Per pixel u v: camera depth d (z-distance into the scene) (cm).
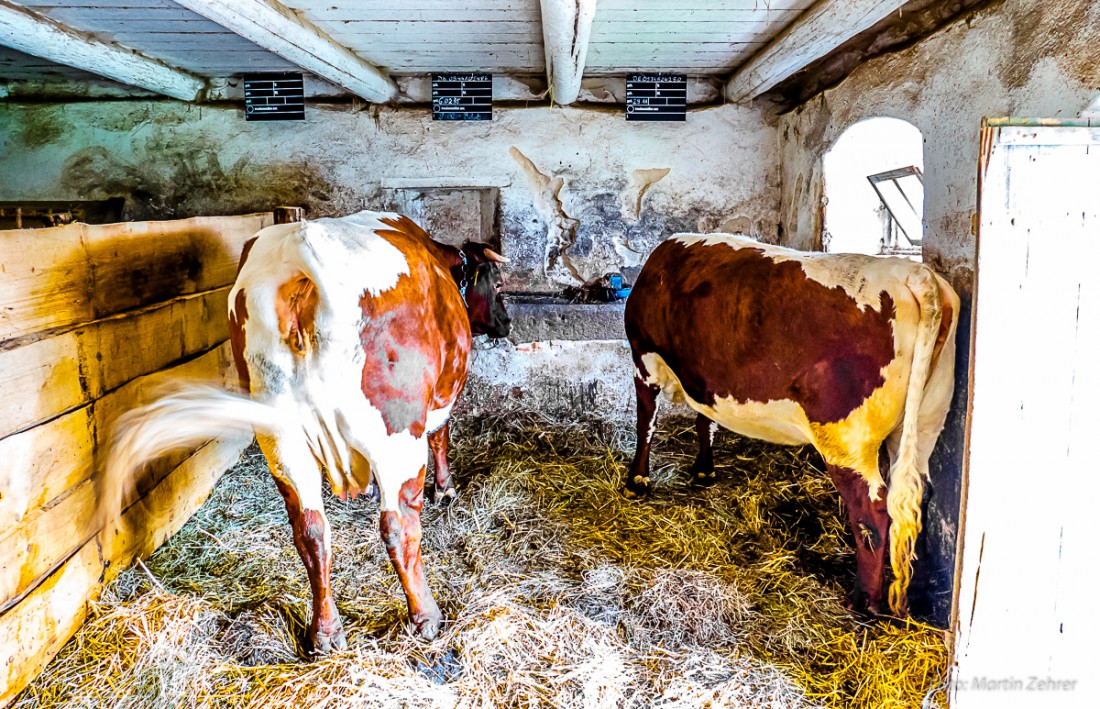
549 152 427
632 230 437
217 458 326
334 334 183
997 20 220
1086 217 167
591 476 347
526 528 293
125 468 239
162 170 429
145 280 259
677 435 398
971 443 175
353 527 288
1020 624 182
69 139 425
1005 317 170
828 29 267
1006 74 215
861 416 218
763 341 232
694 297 260
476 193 475
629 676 204
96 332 227
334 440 196
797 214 404
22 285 191
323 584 205
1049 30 196
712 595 238
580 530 292
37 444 196
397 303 197
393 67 390
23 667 189
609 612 233
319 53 307
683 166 430
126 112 422
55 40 298
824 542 282
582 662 209
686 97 423
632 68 398
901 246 378
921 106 267
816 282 223
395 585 247
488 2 268
